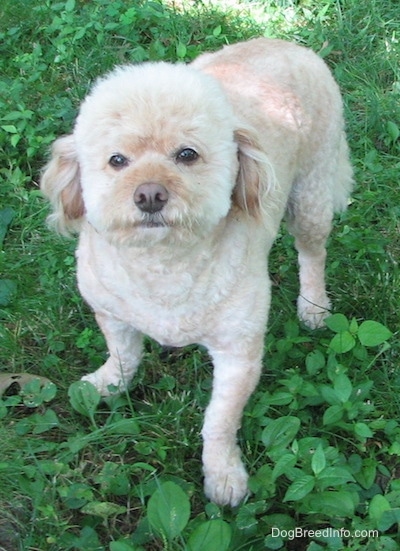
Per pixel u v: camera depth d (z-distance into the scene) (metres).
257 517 0.83
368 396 0.94
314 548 0.77
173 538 0.74
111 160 0.71
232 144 0.75
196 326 0.79
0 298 1.03
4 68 1.37
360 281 1.07
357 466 0.85
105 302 0.82
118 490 0.83
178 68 0.75
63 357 0.99
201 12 1.49
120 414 0.90
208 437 0.85
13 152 1.21
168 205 0.68
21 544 0.79
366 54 1.43
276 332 1.02
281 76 0.93
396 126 1.26
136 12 1.43
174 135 0.70
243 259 0.78
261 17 1.50
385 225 1.17
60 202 0.80
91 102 0.73
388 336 0.91
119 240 0.72
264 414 0.91
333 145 0.99
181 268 0.75
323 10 1.48
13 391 0.95
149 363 0.98
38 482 0.82
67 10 1.41
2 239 1.11
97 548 0.79
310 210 0.99
